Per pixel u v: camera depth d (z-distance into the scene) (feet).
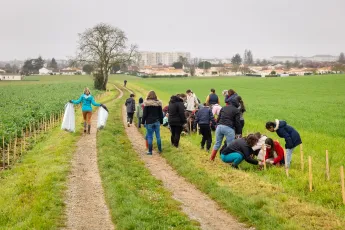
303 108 157.89
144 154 58.70
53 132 85.20
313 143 73.31
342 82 370.73
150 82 456.86
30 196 38.45
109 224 31.91
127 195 37.01
